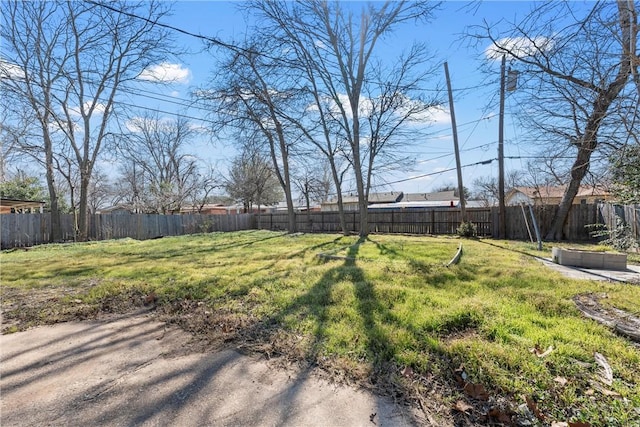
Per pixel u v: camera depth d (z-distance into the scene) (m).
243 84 12.84
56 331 3.11
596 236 9.87
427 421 1.71
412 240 10.55
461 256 6.79
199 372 2.27
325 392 1.99
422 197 35.56
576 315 3.09
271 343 2.65
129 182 25.59
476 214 12.50
